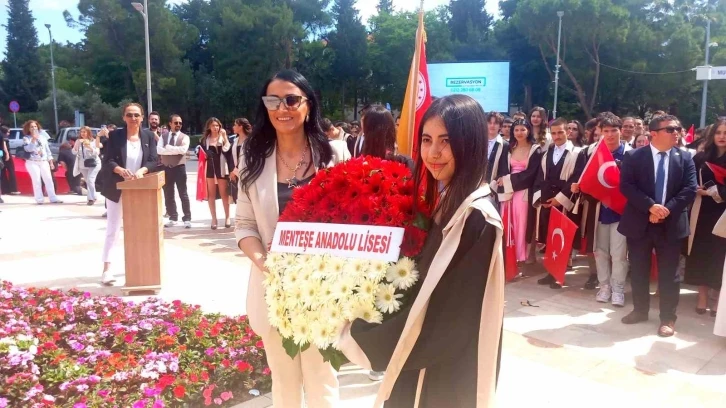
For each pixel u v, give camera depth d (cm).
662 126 457
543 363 395
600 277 552
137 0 4041
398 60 4700
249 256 241
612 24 3566
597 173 516
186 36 4381
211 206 890
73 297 471
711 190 500
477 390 167
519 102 4900
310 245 199
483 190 168
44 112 4619
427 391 179
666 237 455
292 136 249
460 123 166
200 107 4522
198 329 399
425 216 183
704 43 3747
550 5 3619
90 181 1155
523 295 571
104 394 297
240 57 4262
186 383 314
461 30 5922
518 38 4631
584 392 349
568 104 4241
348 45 4625
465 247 161
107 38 4069
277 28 4150
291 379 252
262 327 242
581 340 442
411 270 175
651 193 461
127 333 390
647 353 417
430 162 173
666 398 343
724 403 338
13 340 351
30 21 5978
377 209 186
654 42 3722
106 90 4544
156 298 508
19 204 1148
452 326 162
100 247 738
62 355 343
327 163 254
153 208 530
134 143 574
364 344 172
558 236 572
